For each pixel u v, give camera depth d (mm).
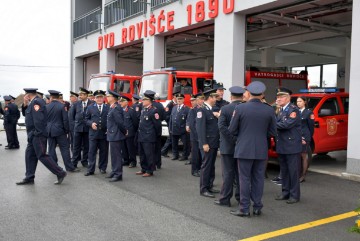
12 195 6773
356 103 8125
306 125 7828
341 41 18094
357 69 8070
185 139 10617
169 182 7926
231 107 5965
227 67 11539
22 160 10820
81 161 9836
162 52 14977
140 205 6207
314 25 13852
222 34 11695
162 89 11844
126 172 9031
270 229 5137
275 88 12992
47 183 7754
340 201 6574
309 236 4891
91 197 6676
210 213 5812
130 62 22078
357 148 8172
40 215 5641
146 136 8430
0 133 20453
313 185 7746
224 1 11484
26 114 7488
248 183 5676
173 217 5598
